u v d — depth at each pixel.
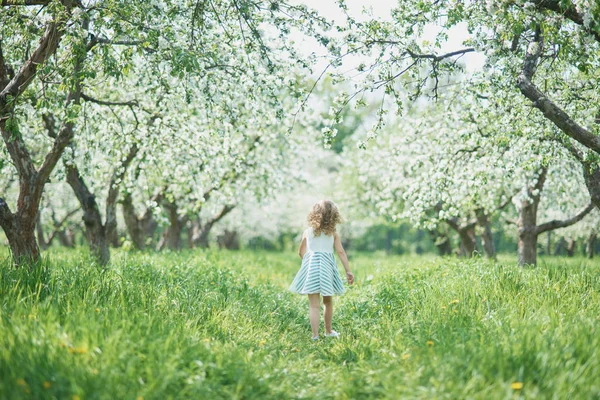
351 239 44.84
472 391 3.72
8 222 7.63
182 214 18.62
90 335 4.21
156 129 9.20
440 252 21.66
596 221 17.91
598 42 6.48
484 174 9.59
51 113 9.28
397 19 6.78
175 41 6.40
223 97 7.56
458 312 5.89
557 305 6.09
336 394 4.29
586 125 8.10
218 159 10.67
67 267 8.18
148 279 8.26
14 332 4.23
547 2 5.91
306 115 16.61
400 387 3.93
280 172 16.70
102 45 6.18
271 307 7.97
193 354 4.43
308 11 6.74
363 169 19.86
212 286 8.64
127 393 3.66
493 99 7.75
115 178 10.67
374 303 7.95
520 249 12.29
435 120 13.04
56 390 3.50
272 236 38.97
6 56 7.90
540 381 3.86
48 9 5.91
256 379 4.30
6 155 8.14
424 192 10.54
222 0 6.99
